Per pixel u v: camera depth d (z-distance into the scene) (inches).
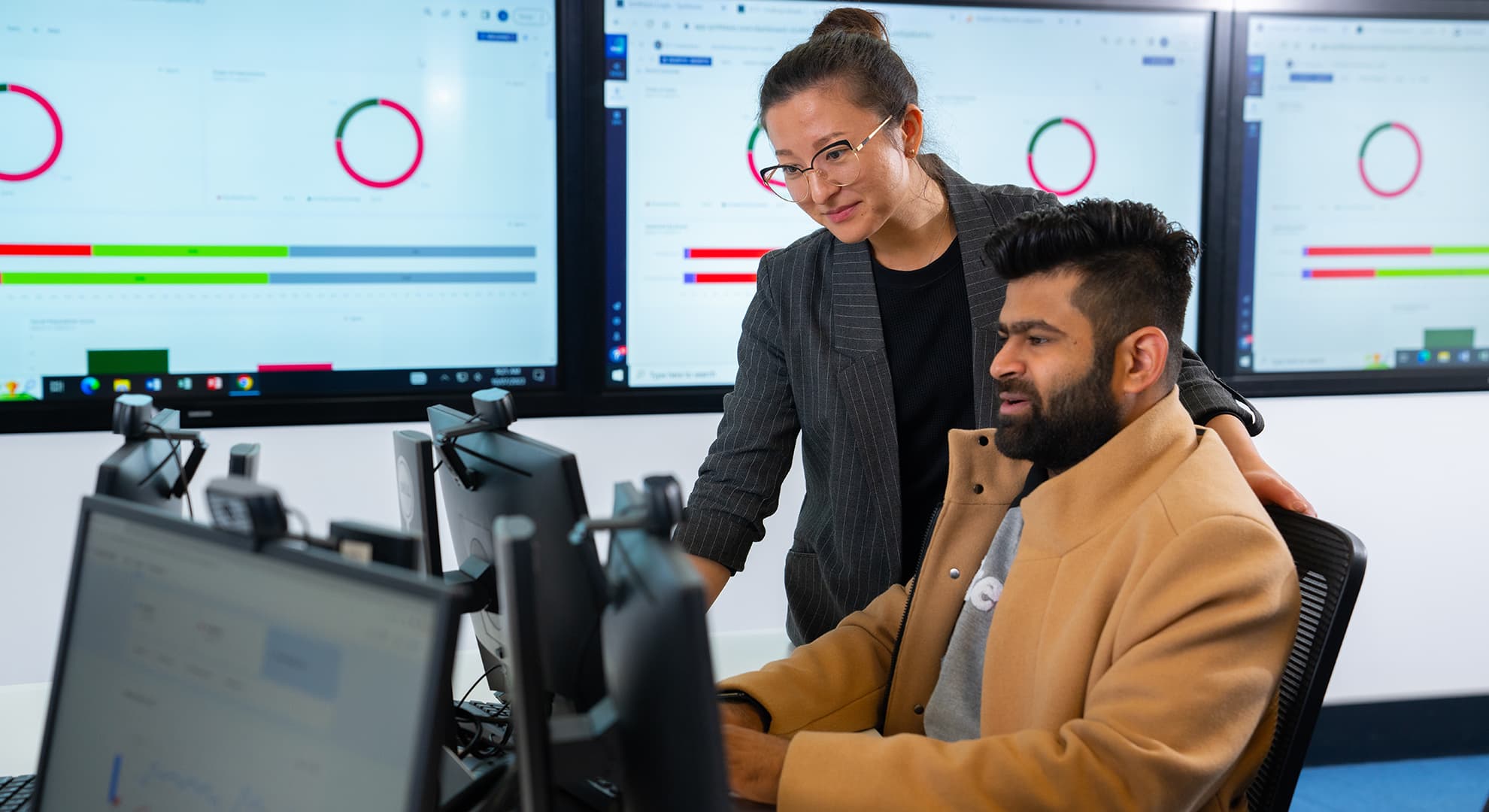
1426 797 116.3
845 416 65.6
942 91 110.6
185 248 101.3
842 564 67.7
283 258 103.2
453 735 53.3
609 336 109.3
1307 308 118.8
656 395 110.2
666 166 108.2
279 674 33.3
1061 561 50.1
